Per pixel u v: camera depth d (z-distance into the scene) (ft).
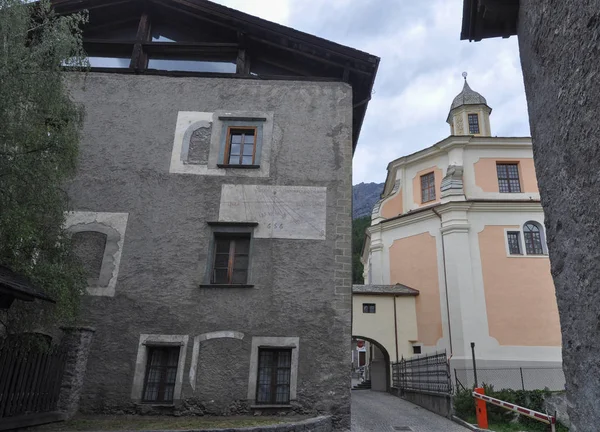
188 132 38.17
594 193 12.22
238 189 36.22
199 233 34.96
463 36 24.11
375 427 37.99
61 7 43.01
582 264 13.03
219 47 42.16
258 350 31.94
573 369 13.76
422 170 82.89
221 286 33.27
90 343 31.32
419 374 56.85
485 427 36.55
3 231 20.72
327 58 41.27
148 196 36.06
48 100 22.44
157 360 32.09
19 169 20.65
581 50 12.98
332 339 32.07
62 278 24.97
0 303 20.89
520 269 68.69
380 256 81.87
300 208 35.68
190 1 41.83
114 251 34.37
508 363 63.72
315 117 38.73
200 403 30.58
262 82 39.91
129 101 39.22
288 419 29.22
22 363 24.22
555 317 65.87
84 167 36.81
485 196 74.64
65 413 27.89
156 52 42.19
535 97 17.03
